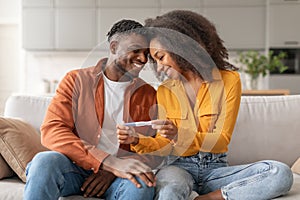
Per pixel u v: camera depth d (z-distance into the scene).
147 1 6.31
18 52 7.08
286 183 1.70
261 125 2.39
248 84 5.85
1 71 7.11
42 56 6.74
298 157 2.38
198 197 1.78
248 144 2.37
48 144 1.79
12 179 1.99
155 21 1.88
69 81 1.88
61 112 1.83
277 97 2.50
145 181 1.67
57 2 6.39
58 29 6.39
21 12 6.43
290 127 2.40
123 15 6.34
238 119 2.39
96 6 6.36
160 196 1.67
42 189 1.60
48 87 6.58
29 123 2.31
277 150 2.38
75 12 6.39
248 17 6.26
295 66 6.21
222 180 1.85
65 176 1.72
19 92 7.07
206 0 6.28
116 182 1.73
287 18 6.16
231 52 6.40
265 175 1.72
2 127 1.94
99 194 1.74
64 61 6.74
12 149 1.92
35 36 6.43
